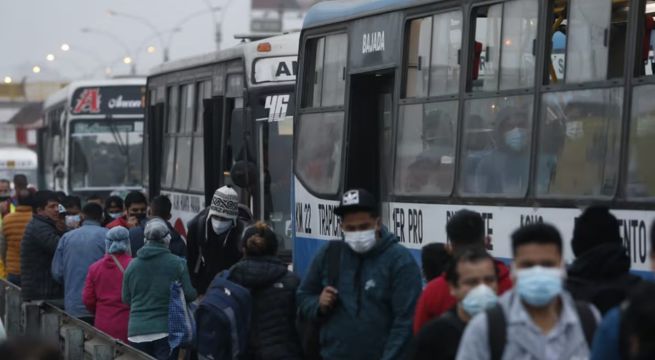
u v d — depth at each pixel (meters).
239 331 23.16
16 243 44.75
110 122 75.12
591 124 22.27
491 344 13.64
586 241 17.06
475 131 25.75
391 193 28.95
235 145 41.00
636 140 21.16
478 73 25.88
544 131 23.55
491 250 24.89
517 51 24.58
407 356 19.56
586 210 17.16
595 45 22.39
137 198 35.44
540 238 13.97
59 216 38.22
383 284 19.75
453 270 15.56
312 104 33.69
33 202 38.09
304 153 33.75
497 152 24.92
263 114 41.44
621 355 12.27
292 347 23.23
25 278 37.94
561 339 13.77
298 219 34.06
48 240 37.62
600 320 14.09
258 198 41.12
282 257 40.97
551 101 23.41
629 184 21.19
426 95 27.77
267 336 23.16
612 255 16.78
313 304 20.34
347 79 31.44
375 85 31.00
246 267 23.39
